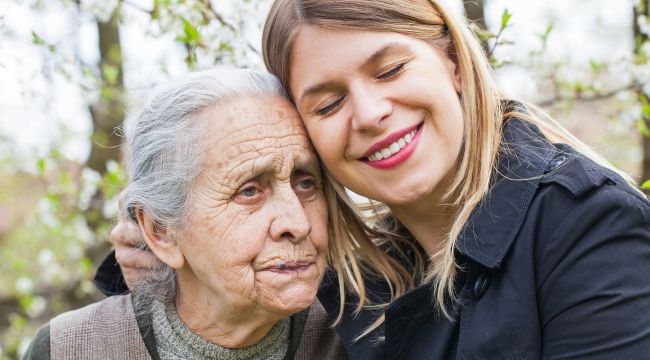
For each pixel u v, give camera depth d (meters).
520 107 1.93
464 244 1.75
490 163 1.79
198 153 1.75
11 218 7.54
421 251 2.05
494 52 2.57
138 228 2.00
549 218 1.66
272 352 1.99
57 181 4.36
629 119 3.12
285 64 1.81
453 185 1.82
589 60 2.88
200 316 1.91
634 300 1.53
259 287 1.77
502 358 1.64
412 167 1.77
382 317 1.94
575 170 1.67
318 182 1.89
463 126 1.83
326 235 1.88
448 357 1.83
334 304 2.07
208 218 1.76
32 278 5.25
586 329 1.55
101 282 2.28
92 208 4.21
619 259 1.56
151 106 1.84
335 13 1.72
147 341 1.94
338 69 1.73
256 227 1.75
